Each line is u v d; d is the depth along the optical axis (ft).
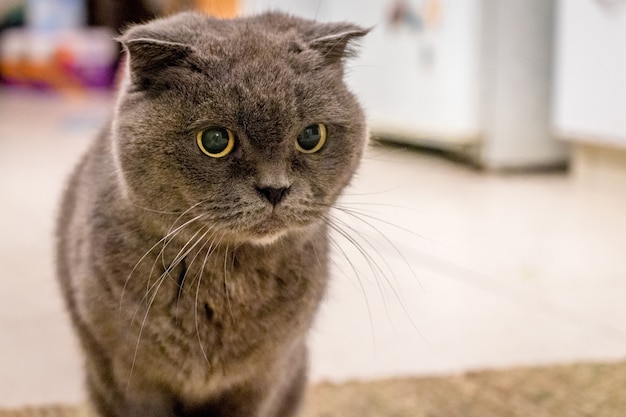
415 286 2.34
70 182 1.61
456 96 3.80
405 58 4.05
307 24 1.49
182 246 1.35
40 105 6.31
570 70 3.36
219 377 1.40
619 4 3.06
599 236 2.77
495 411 1.67
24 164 3.92
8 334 2.02
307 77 1.36
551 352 1.93
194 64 1.31
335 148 1.41
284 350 1.45
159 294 1.33
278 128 1.31
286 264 1.42
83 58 6.77
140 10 6.27
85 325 1.43
